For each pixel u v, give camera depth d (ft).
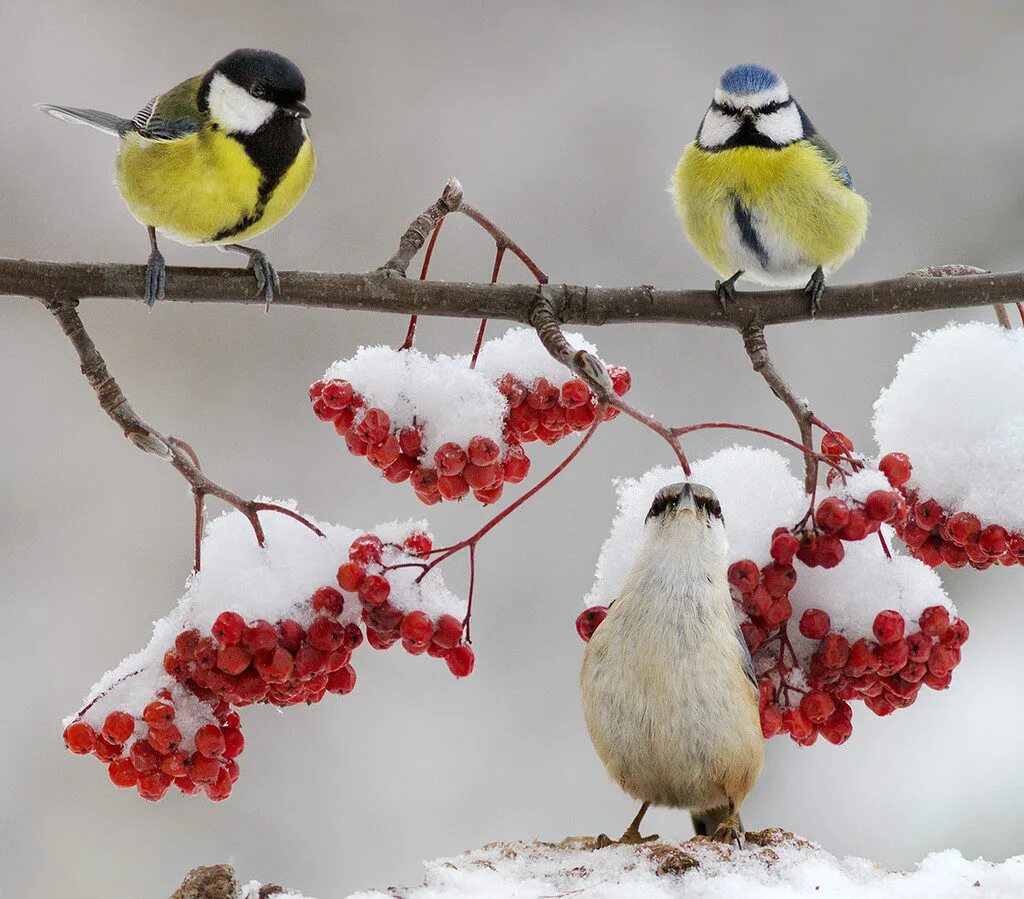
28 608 38.47
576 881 17.42
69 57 46.21
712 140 29.14
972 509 20.25
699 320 22.62
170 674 18.24
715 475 21.50
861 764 34.99
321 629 17.71
